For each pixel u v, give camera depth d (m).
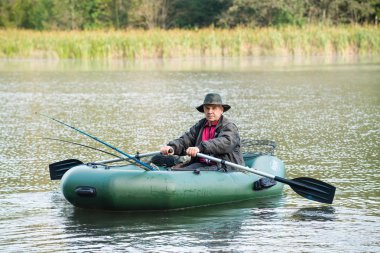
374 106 20.67
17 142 15.20
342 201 10.04
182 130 16.38
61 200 10.20
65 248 7.98
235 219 9.12
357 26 52.06
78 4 78.75
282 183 10.73
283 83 28.52
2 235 8.50
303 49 48.31
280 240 8.24
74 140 15.33
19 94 25.52
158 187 9.40
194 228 8.73
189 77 31.89
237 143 10.35
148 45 46.62
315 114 19.08
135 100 23.02
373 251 7.84
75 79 31.72
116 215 9.37
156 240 8.24
